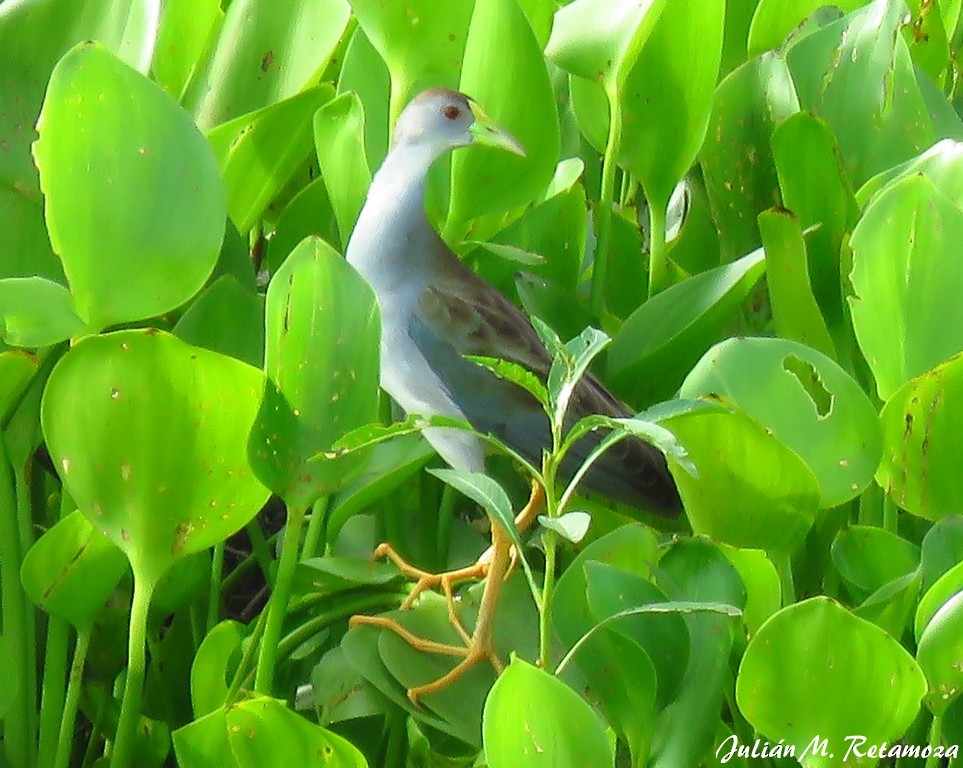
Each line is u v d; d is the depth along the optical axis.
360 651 6.09
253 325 6.42
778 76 7.47
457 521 7.27
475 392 6.78
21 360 5.79
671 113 7.06
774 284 6.46
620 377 6.88
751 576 5.51
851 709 4.89
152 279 5.51
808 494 5.41
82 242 5.43
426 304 6.86
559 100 8.66
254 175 6.91
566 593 5.48
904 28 8.42
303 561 6.28
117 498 5.22
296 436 5.33
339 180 6.86
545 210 7.42
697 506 5.51
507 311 7.05
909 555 5.85
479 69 6.90
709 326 6.65
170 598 6.37
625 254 7.68
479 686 6.07
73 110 5.27
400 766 6.38
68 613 5.86
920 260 5.90
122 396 5.00
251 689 5.97
